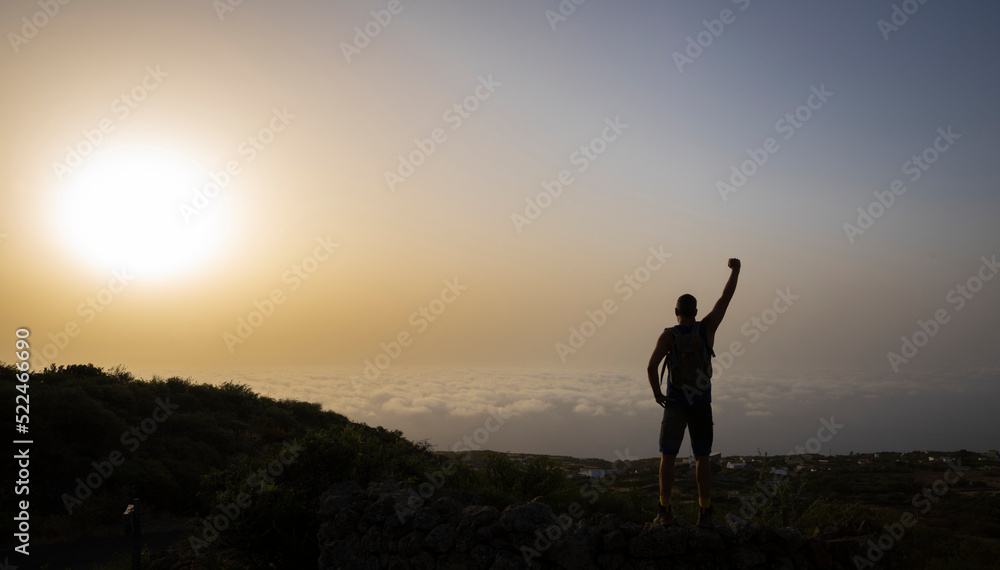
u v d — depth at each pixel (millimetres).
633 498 10641
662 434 5426
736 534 5125
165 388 30406
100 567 10977
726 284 5598
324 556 6082
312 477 8664
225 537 7867
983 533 9453
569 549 5074
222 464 22688
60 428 19719
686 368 5312
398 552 5664
